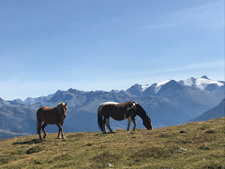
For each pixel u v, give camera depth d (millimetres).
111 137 29391
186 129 27500
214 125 27328
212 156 17266
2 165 21391
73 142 28672
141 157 19109
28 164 20812
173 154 19281
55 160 21094
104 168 17781
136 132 31359
